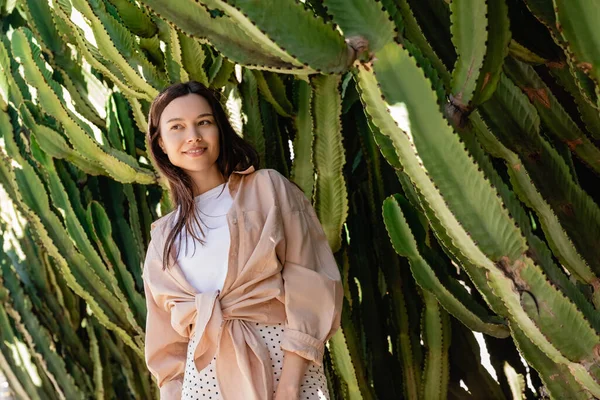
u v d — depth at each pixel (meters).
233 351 1.67
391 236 2.01
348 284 2.40
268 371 1.65
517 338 1.76
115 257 2.67
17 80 2.74
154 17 2.22
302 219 1.75
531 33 1.82
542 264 1.58
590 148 1.87
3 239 3.09
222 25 1.59
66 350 3.05
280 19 1.45
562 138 1.86
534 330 1.59
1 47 2.75
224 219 1.75
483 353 2.70
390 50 1.47
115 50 2.23
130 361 3.00
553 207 1.78
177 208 1.83
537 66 2.03
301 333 1.66
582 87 1.55
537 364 1.75
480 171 1.49
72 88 2.64
